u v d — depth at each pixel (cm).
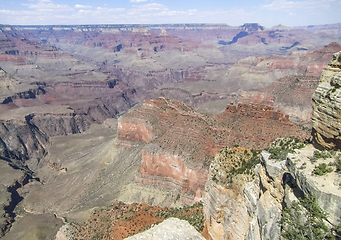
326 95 2750
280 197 2444
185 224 3212
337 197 1792
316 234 1825
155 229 3164
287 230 2039
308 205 1912
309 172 2095
